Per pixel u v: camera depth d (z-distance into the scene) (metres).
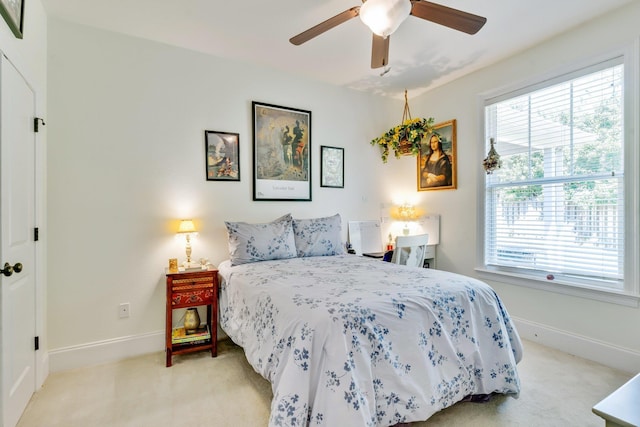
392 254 3.24
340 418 1.29
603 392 1.99
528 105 2.87
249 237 2.75
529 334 2.82
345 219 3.70
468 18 1.78
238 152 3.04
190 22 2.40
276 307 1.70
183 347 2.48
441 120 3.64
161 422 1.73
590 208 2.48
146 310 2.63
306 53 2.88
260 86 3.15
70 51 2.39
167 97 2.73
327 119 3.57
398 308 1.59
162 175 2.71
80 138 2.42
